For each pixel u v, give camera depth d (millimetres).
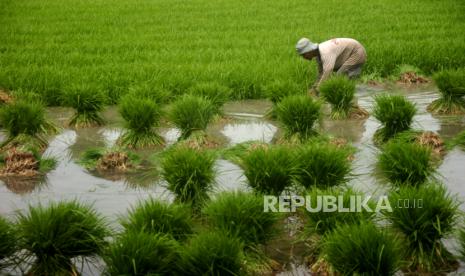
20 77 13141
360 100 12312
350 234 5598
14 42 17484
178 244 5727
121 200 7570
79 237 5961
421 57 14680
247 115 11445
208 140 9609
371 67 14227
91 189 7969
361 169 8375
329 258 5676
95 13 22922
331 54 12156
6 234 5871
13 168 8539
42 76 13062
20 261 5965
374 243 5516
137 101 9852
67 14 22609
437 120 10758
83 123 10859
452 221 6117
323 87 11109
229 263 5504
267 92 11281
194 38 18000
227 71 13273
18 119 9609
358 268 5520
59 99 12398
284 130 9828
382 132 9711
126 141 9711
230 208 6117
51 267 5898
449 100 11172
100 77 12992
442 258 5965
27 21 21172
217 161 8812
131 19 21547
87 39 18094
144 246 5500
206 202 6793
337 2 24406
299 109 9523
